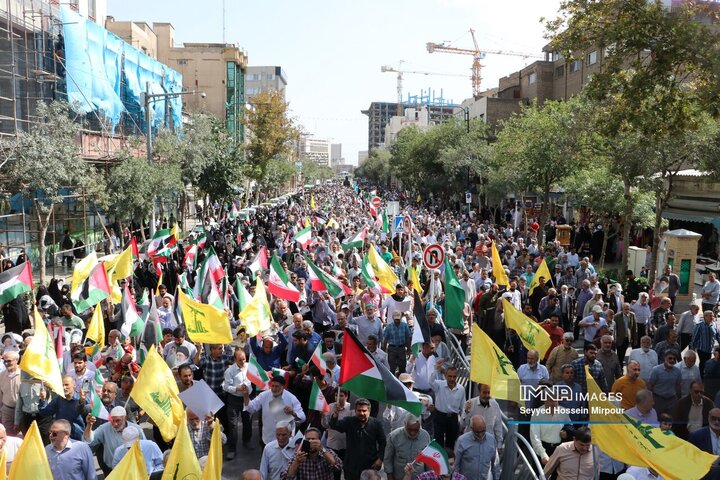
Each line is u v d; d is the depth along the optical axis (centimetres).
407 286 1677
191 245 2011
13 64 2402
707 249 3253
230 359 1038
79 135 2697
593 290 1565
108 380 1066
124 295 1259
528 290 1792
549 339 1082
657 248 2067
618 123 1430
